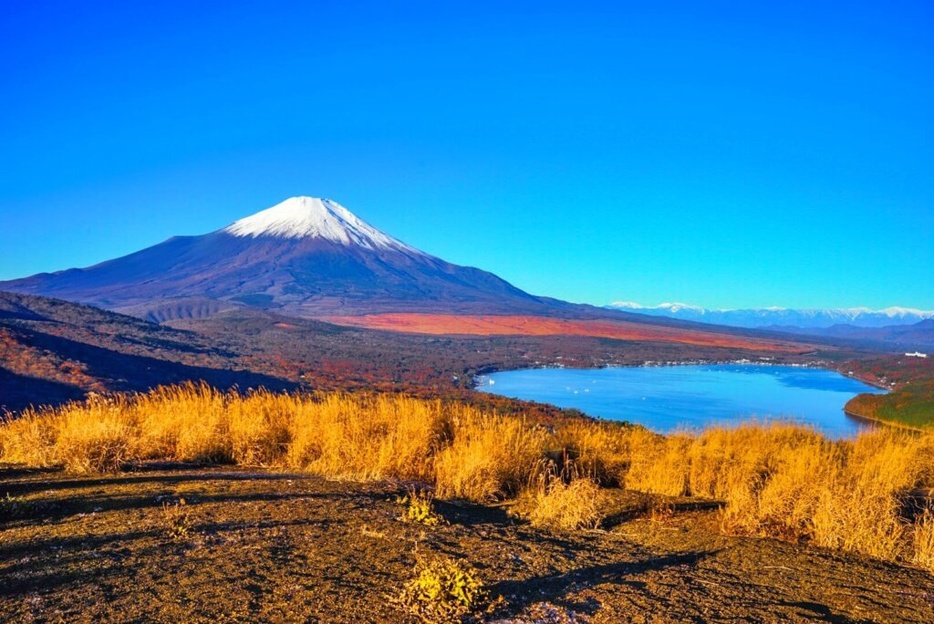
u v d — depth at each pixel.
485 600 3.57
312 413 9.52
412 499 5.83
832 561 4.82
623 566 4.38
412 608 3.38
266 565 4.00
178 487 6.37
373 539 4.73
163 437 8.90
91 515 5.16
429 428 8.77
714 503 6.96
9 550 4.17
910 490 7.63
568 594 3.75
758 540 5.39
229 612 3.26
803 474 6.87
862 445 9.67
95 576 3.72
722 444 9.62
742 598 3.83
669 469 7.88
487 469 7.27
